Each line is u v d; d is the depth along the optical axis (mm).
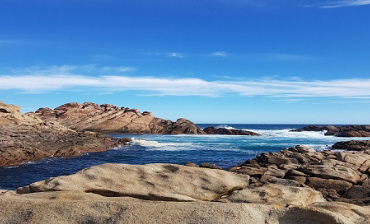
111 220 5754
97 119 79250
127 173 9117
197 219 5750
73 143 39781
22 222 5762
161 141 56125
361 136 67125
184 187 8633
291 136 70750
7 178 23281
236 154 37969
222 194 8688
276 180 13539
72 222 5801
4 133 34125
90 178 8641
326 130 84500
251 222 5746
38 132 38656
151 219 5754
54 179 8562
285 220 5941
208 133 81062
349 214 6262
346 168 18156
